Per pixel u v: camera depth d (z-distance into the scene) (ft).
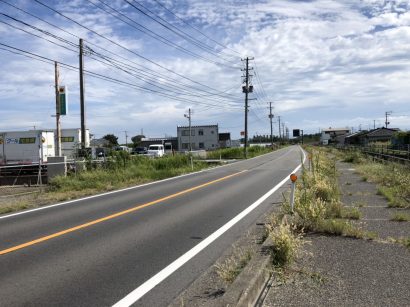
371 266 19.80
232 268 19.52
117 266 21.26
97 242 26.23
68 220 34.17
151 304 16.47
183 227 30.94
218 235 28.27
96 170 71.31
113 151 85.76
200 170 96.58
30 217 36.35
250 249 23.11
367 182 57.57
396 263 20.21
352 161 107.24
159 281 19.06
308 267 19.81
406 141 150.20
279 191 52.85
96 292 17.67
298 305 15.64
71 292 17.65
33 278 19.40
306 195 33.47
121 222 32.86
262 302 16.06
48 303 16.47
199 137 366.63
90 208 40.45
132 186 61.93
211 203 43.16
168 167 94.07
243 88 202.39
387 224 29.09
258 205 41.65
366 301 15.75
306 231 26.91
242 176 77.61
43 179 85.30
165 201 44.65
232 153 193.98
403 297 16.03
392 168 64.18
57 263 21.77
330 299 16.06
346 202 39.29
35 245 25.64
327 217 30.68
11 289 17.99
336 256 21.50
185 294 17.46
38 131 134.82
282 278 18.29
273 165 112.27
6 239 27.58
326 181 45.57
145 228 30.53
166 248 24.84
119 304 16.44
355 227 27.25
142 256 23.08
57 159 73.56
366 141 254.88
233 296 14.98
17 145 135.64
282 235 20.62
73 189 58.49
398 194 41.73
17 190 70.08
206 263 21.85
